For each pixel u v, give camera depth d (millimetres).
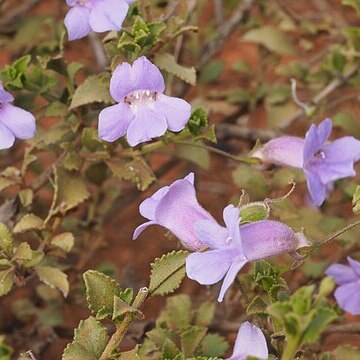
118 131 375
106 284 349
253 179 458
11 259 394
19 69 418
